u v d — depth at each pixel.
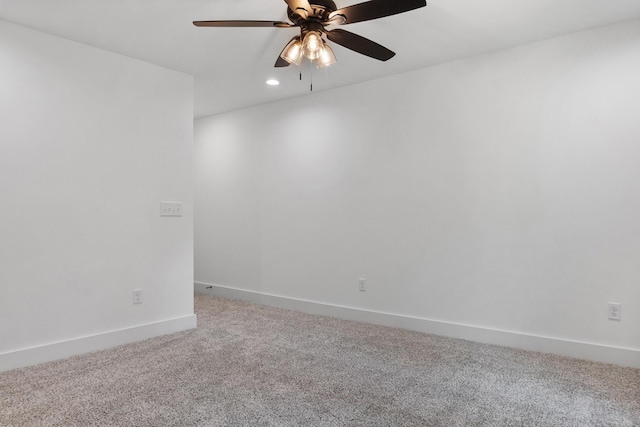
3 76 2.43
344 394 2.11
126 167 2.99
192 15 2.38
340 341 3.00
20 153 2.48
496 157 2.93
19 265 2.47
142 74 3.09
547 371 2.41
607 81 2.54
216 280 4.77
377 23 2.49
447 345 2.90
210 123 4.86
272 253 4.25
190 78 3.41
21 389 2.16
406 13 2.35
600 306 2.56
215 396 2.08
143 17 2.41
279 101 4.21
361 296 3.61
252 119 4.44
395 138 3.42
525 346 2.80
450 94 3.14
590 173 2.59
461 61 3.08
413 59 3.08
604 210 2.55
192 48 2.87
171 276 3.26
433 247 3.22
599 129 2.56
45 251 2.58
